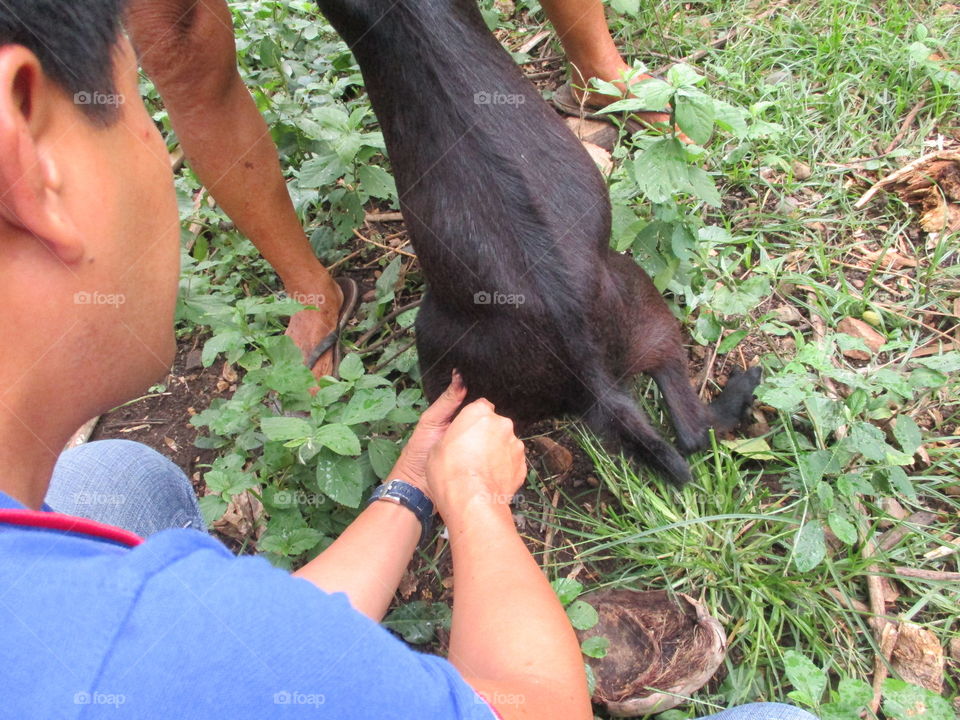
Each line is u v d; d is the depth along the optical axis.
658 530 2.00
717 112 2.13
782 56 3.19
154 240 0.80
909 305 2.50
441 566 2.10
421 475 1.72
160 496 1.50
